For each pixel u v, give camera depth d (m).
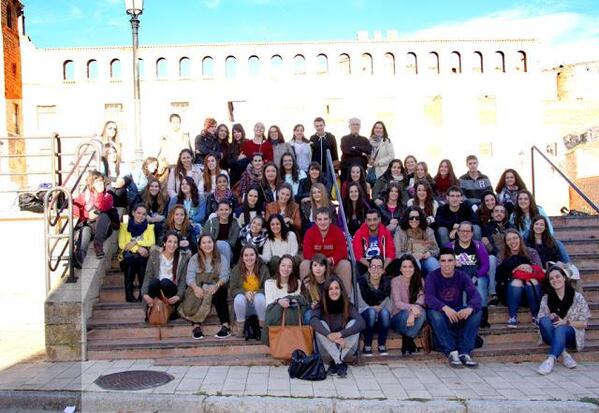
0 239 9.47
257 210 9.40
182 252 8.12
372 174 11.66
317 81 45.19
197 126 44.09
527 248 8.22
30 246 9.47
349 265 7.72
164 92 44.25
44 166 26.08
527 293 7.87
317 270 7.14
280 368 7.18
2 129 38.53
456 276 7.46
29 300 9.41
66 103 43.53
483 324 7.92
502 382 6.61
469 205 9.35
